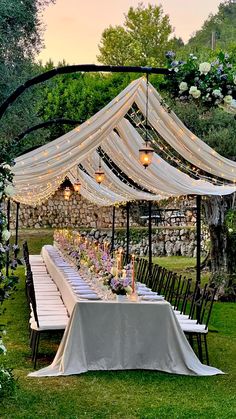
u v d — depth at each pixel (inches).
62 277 319.3
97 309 224.1
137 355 226.4
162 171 328.5
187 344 227.8
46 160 245.6
